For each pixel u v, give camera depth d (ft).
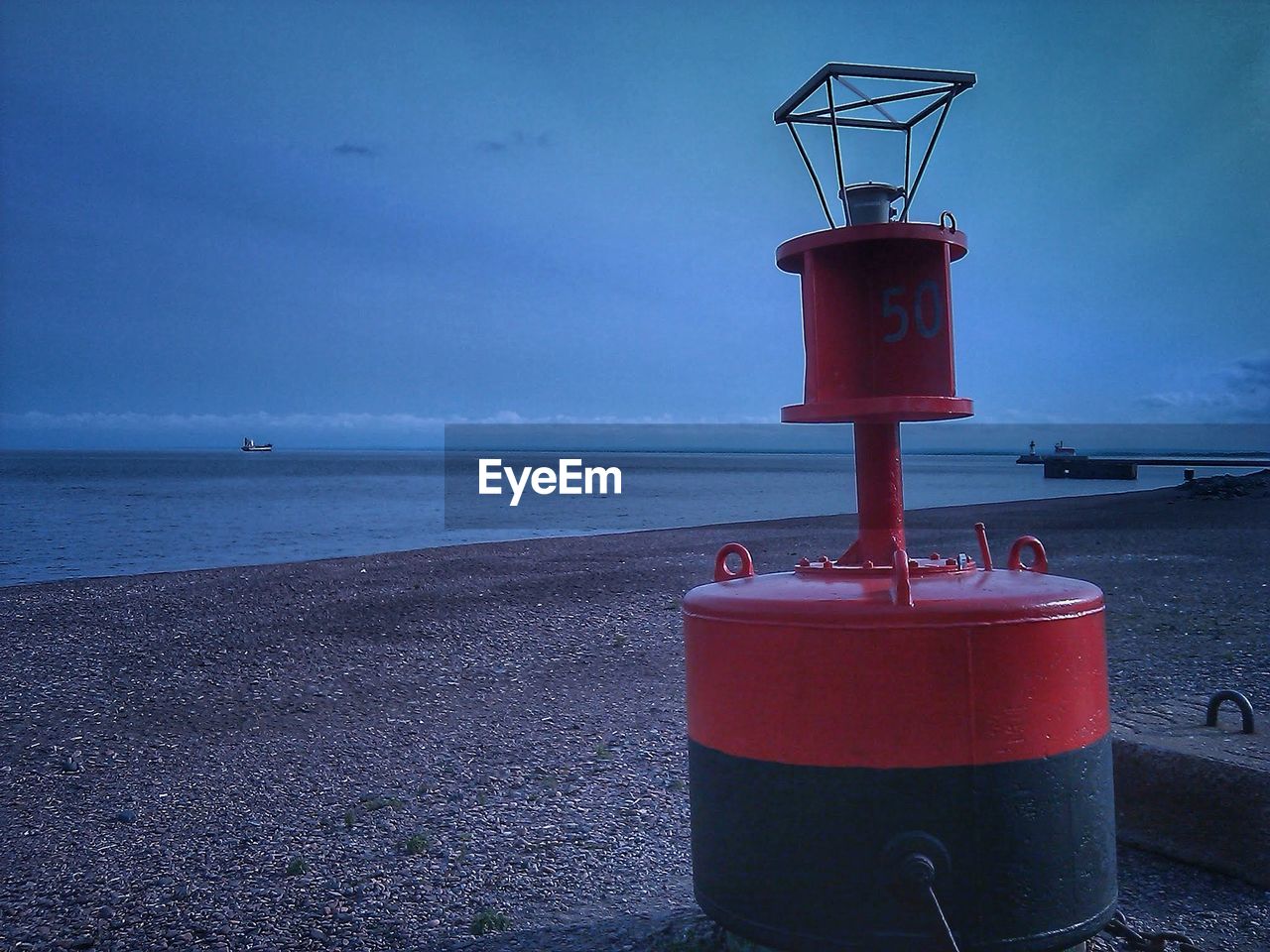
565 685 29.55
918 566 10.85
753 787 9.70
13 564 76.84
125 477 320.09
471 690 29.35
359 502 177.99
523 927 13.47
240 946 13.33
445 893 14.78
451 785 20.40
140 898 15.12
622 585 49.26
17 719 27.61
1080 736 9.57
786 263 11.42
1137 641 30.32
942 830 9.12
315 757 23.17
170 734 25.88
